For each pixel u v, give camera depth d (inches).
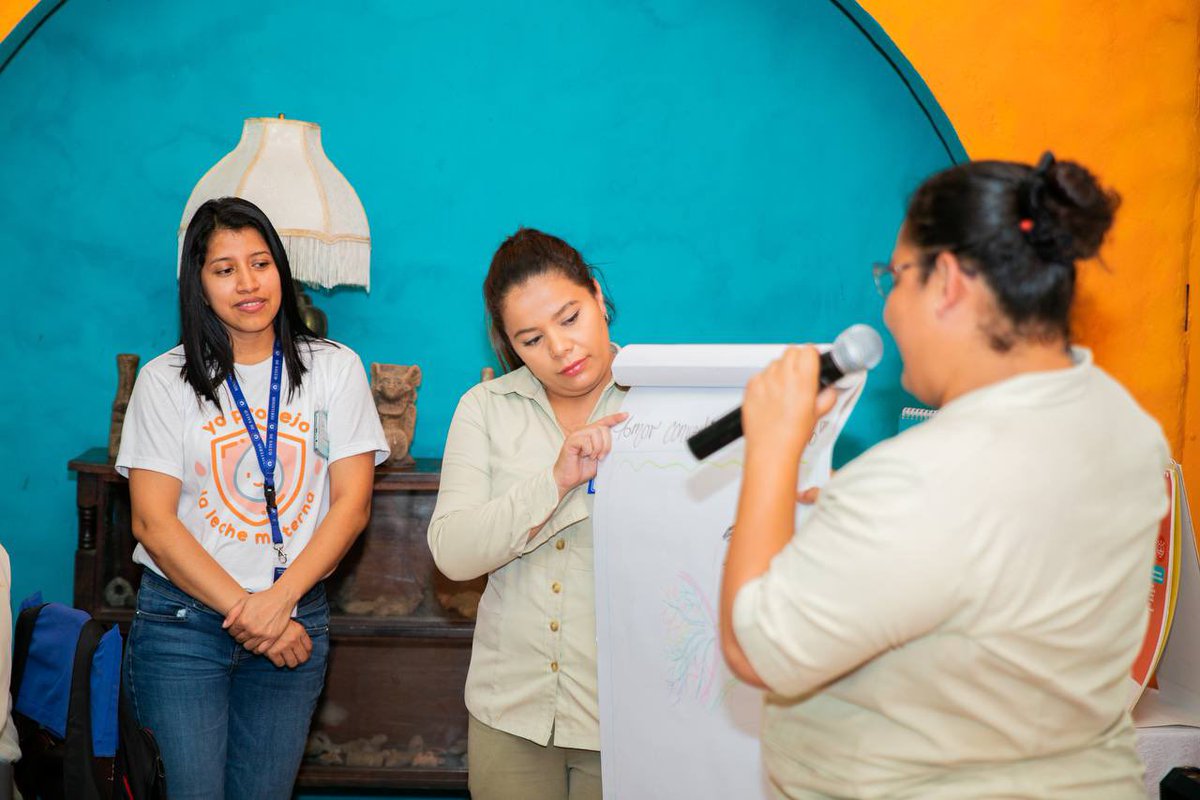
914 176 122.3
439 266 124.5
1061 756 45.7
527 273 73.2
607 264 124.5
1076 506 42.1
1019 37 113.0
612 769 72.4
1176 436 116.0
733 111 122.4
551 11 121.1
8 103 119.9
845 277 123.8
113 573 111.3
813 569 42.1
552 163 123.3
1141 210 114.1
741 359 69.2
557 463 71.7
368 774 112.7
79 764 80.2
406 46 121.6
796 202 123.3
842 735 46.7
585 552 75.7
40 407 123.6
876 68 121.1
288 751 94.4
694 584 69.9
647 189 123.5
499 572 78.2
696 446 52.4
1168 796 73.4
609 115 122.6
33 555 124.7
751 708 68.9
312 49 121.3
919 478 41.3
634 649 71.3
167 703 89.3
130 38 120.1
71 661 82.2
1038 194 42.2
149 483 89.1
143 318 123.4
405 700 114.7
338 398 94.9
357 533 94.3
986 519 40.8
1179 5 111.9
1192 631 91.1
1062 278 42.5
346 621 111.3
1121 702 46.6
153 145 121.6
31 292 122.4
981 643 41.9
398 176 123.3
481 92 122.3
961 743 44.2
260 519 90.9
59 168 121.2
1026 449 41.7
